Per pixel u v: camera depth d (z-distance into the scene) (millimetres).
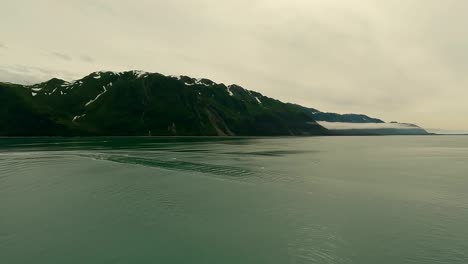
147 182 38562
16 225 23000
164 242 20188
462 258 18016
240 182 38750
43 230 22078
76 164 55094
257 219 24500
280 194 32531
